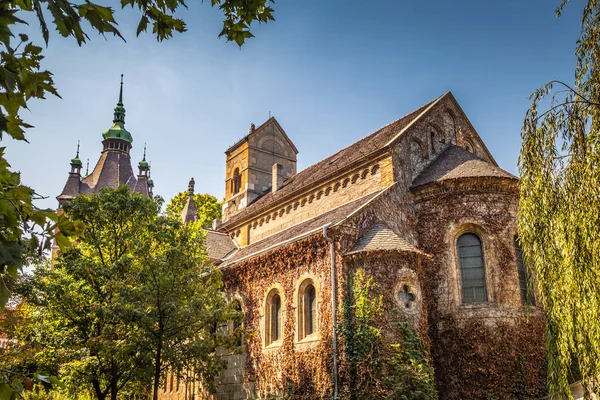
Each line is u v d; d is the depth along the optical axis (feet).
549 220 43.47
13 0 14.89
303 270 79.10
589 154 40.63
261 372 82.43
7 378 16.31
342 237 74.28
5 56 14.57
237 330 78.23
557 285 42.73
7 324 73.82
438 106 96.89
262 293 86.33
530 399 70.85
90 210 80.69
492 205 79.82
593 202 39.75
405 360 68.49
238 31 25.02
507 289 75.87
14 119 15.52
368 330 68.54
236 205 138.62
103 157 282.36
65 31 15.14
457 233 80.48
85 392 88.43
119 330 73.10
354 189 90.33
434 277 79.10
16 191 15.47
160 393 108.68
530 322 74.84
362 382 66.69
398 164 84.94
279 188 124.06
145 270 74.08
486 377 71.51
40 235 15.66
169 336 71.46
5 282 15.58
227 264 96.43
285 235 94.53
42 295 74.84
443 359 75.00
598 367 38.99
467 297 77.66
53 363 73.41
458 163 87.20
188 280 74.02
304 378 74.18
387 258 72.54
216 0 24.11
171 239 79.71
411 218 83.56
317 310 75.51
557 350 43.75
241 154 141.18
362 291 70.59
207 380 74.95
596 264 39.06
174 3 19.94
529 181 45.06
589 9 42.24
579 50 42.75
